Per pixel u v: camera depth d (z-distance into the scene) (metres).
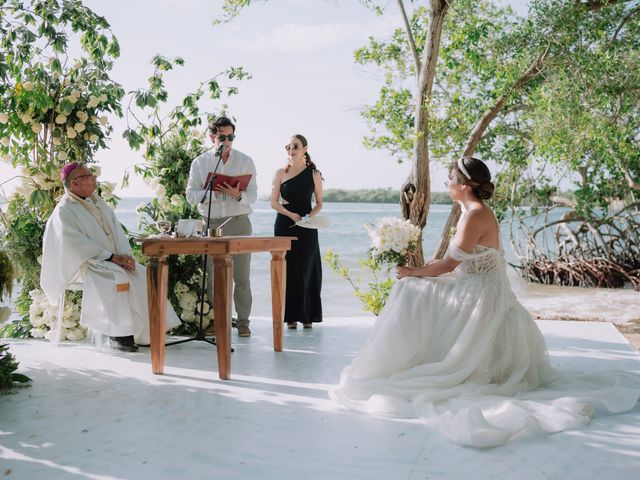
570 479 2.52
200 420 3.31
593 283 13.38
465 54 9.96
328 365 4.57
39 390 3.89
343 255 20.83
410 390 3.50
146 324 5.02
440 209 55.28
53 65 5.62
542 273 13.95
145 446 2.94
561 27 8.91
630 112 10.05
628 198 13.70
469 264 3.74
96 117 5.87
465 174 3.80
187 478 2.59
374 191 55.69
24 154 5.79
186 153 6.12
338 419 3.31
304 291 5.98
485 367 3.62
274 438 3.04
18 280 3.76
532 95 9.73
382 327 3.79
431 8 8.30
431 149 10.05
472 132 9.77
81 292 5.59
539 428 3.01
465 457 2.75
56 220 4.95
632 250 13.77
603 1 9.01
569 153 9.63
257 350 5.11
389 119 11.05
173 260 5.72
